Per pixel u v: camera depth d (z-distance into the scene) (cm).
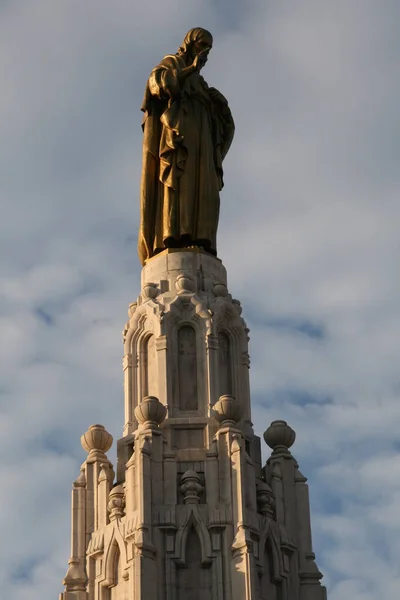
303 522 9731
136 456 9419
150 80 10819
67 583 9494
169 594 9069
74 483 9794
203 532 9231
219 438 9531
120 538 9344
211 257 10531
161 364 9956
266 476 9844
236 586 9031
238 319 10300
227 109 10994
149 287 10350
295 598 9506
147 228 10631
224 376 10131
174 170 10638
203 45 11069
